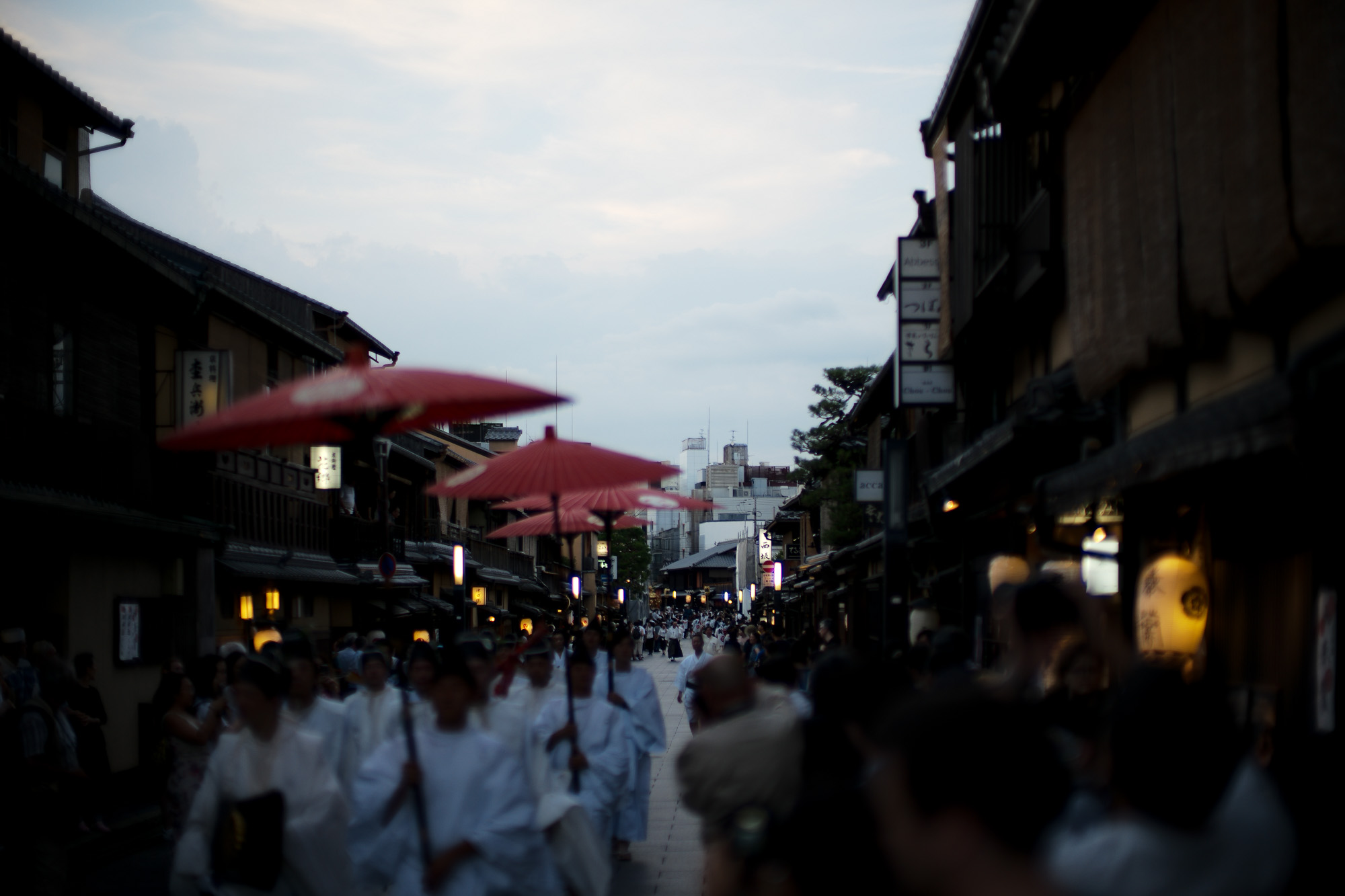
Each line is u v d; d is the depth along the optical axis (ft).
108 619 54.29
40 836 25.67
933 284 50.37
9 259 48.29
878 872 8.06
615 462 27.04
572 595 120.26
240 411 19.77
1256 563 23.35
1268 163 19.36
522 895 18.90
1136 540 30.55
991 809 5.67
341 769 27.17
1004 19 34.99
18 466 46.55
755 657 80.48
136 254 55.11
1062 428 32.24
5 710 32.24
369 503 102.63
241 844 19.15
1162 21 24.30
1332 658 19.24
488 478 26.71
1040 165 34.76
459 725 19.11
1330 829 19.17
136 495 56.54
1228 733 9.37
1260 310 21.07
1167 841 9.34
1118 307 27.40
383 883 19.04
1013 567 39.17
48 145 60.39
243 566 69.46
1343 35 17.11
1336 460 15.38
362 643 68.18
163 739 36.35
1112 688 18.42
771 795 16.16
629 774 32.68
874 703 14.05
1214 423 17.88
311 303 95.66
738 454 437.58
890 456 47.52
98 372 56.24
